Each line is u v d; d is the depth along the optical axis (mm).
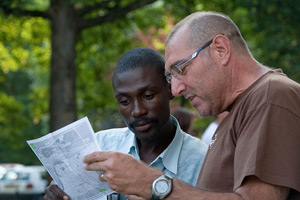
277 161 2025
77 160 2434
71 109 8586
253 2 9164
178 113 4977
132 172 2166
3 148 25625
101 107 12211
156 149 2836
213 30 2357
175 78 2418
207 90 2348
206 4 10125
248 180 2053
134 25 11016
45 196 2744
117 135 3020
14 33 11266
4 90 13016
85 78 12000
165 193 2107
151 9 10875
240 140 2146
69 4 8609
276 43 9102
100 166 2201
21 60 12242
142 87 2637
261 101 2135
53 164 2465
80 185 2508
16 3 8414
